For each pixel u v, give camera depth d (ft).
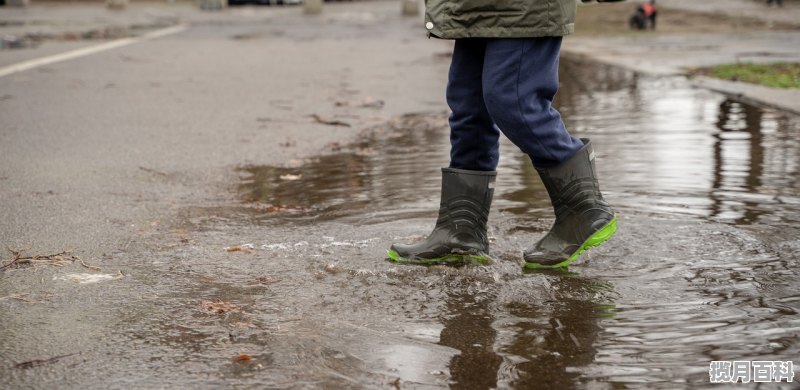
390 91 43.98
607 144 27.04
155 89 43.73
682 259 14.64
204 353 11.22
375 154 26.78
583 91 43.42
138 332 12.01
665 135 28.71
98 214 19.35
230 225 18.19
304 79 49.03
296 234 17.21
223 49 69.92
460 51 14.99
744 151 25.17
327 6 165.78
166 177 23.65
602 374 10.23
